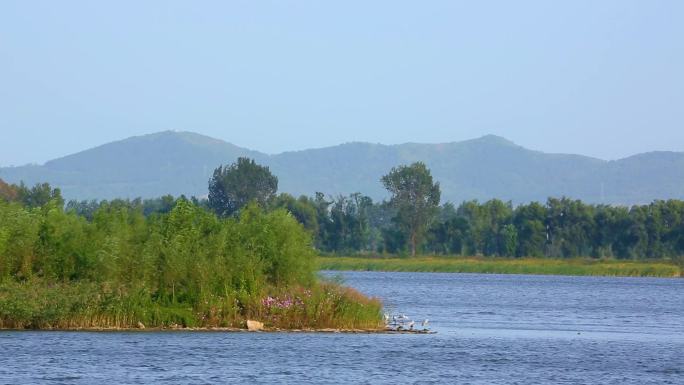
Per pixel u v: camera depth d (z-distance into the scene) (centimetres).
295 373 16975
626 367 18962
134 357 17975
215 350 19100
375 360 18800
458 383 16600
